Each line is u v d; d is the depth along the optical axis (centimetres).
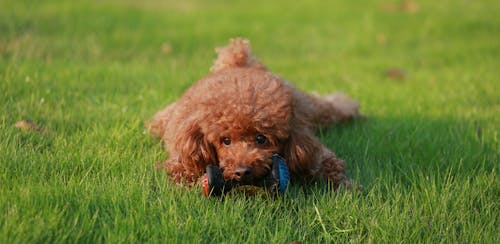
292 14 431
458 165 197
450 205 181
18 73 244
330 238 172
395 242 170
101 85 244
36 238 162
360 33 383
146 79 254
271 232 173
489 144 210
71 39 331
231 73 192
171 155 192
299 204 180
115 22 383
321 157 191
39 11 392
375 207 179
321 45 364
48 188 175
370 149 207
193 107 187
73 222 168
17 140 198
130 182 180
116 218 169
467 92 259
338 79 281
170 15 417
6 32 330
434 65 320
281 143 184
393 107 243
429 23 400
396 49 356
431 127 223
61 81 243
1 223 165
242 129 178
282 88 185
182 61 308
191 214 174
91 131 208
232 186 178
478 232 173
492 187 188
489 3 459
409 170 196
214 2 480
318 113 218
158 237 168
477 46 348
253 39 365
